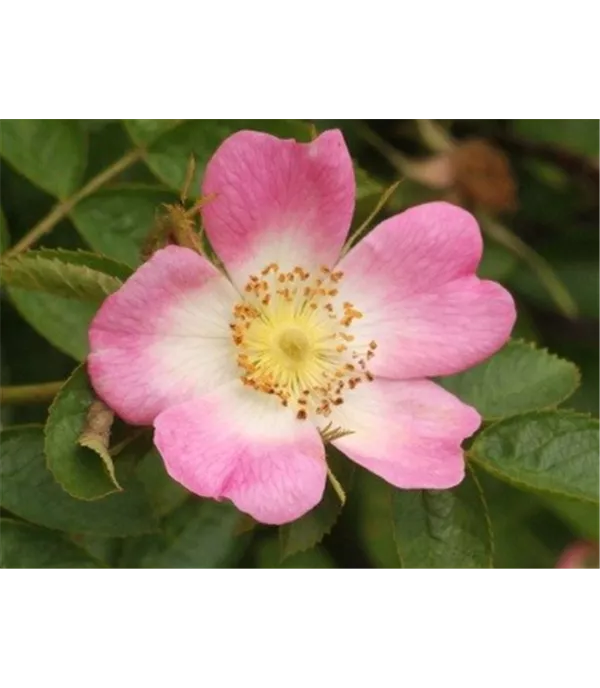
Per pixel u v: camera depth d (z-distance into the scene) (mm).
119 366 340
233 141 347
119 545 370
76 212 368
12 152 369
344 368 356
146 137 370
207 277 347
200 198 345
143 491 356
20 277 346
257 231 351
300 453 346
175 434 342
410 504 358
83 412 341
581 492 356
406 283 356
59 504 354
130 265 367
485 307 354
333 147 349
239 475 341
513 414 362
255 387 353
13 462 354
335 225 353
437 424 352
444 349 355
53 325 369
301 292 356
